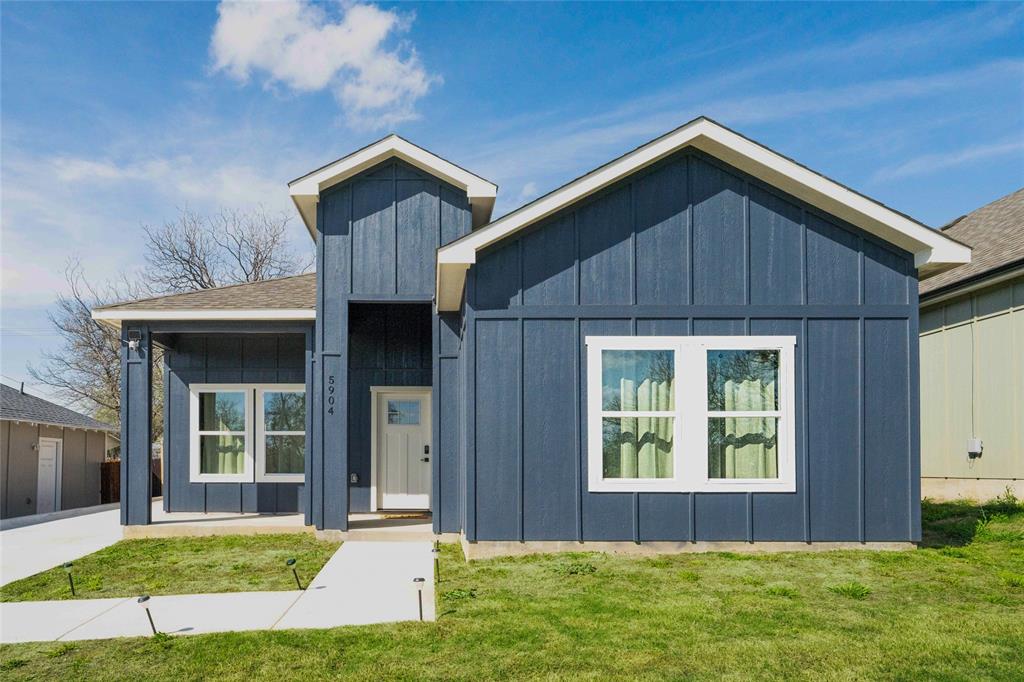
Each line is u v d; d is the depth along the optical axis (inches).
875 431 345.1
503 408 343.0
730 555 329.7
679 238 351.3
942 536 367.9
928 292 542.0
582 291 347.9
